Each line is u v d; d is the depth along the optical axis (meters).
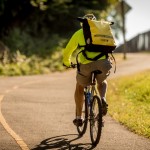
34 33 79.50
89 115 18.06
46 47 72.06
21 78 45.75
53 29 82.12
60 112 25.03
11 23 68.38
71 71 56.75
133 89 32.72
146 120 21.72
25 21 73.94
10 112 24.20
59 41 76.56
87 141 18.09
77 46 17.61
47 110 25.50
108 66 17.11
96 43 16.75
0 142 17.34
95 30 16.89
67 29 82.50
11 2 64.94
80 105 18.61
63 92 34.44
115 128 20.70
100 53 17.11
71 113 24.88
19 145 16.98
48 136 18.77
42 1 67.06
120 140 18.28
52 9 74.81
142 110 24.88
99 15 82.19
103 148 16.97
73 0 79.81
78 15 79.50
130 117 22.62
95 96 17.61
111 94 32.09
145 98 29.02
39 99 29.89
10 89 35.12
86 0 81.06
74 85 39.88
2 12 64.88
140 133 19.44
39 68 55.19
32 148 16.66
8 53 57.84
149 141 18.19
